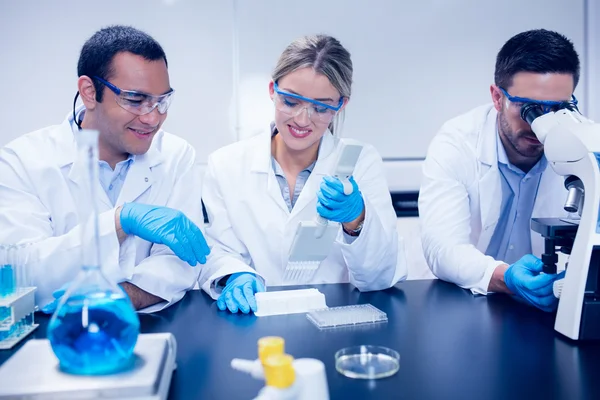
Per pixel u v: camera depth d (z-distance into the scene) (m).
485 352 1.04
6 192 1.51
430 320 1.24
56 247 1.38
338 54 1.50
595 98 2.82
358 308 1.29
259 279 1.50
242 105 2.60
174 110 2.55
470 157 1.89
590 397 0.85
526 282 1.30
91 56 1.42
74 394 0.75
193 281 1.48
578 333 1.08
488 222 1.94
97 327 0.80
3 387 0.76
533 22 2.76
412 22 2.67
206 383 0.91
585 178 1.11
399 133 2.73
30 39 2.42
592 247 1.08
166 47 2.52
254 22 2.56
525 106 1.49
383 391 0.87
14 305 1.09
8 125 2.45
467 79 2.74
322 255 1.35
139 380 0.77
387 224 1.69
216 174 1.78
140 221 1.37
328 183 1.34
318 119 1.53
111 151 1.58
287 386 0.73
